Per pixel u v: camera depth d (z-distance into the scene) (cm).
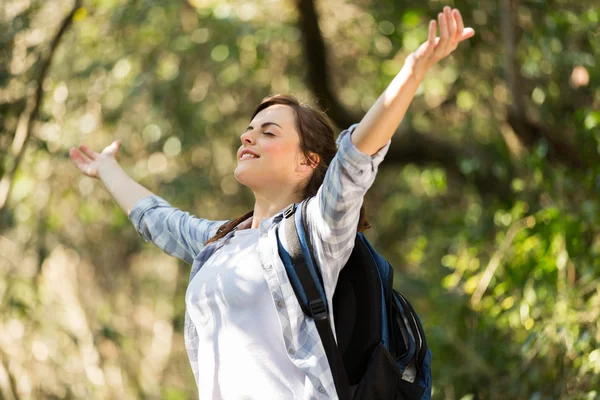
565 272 660
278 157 344
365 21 1001
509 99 825
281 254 315
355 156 296
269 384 310
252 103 1063
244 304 318
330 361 305
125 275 1208
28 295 875
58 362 912
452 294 752
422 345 328
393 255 1122
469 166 838
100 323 1009
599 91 812
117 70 948
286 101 355
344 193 299
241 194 1103
